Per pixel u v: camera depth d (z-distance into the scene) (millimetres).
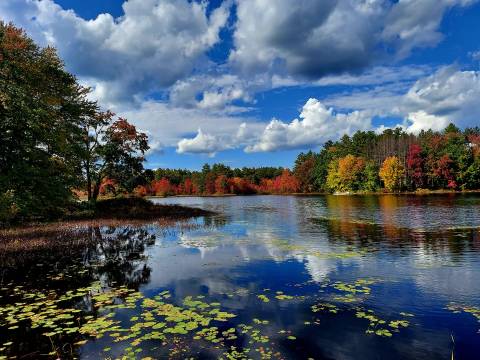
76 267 12359
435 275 10750
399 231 19984
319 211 36156
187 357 5859
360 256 13562
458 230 19984
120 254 14547
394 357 5859
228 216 31938
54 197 17312
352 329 6926
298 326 7078
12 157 15609
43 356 6000
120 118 37125
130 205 36750
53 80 24172
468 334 6676
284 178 119812
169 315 7652
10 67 17172
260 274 11141
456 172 78062
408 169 82250
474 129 97000
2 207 15320
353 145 103062
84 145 34438
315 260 12992
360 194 82812
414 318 7473
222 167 134375
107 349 6156
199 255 14211
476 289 9383
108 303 8562
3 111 15188
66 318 7613
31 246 15906
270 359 5789
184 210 37219
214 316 7621
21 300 8930
